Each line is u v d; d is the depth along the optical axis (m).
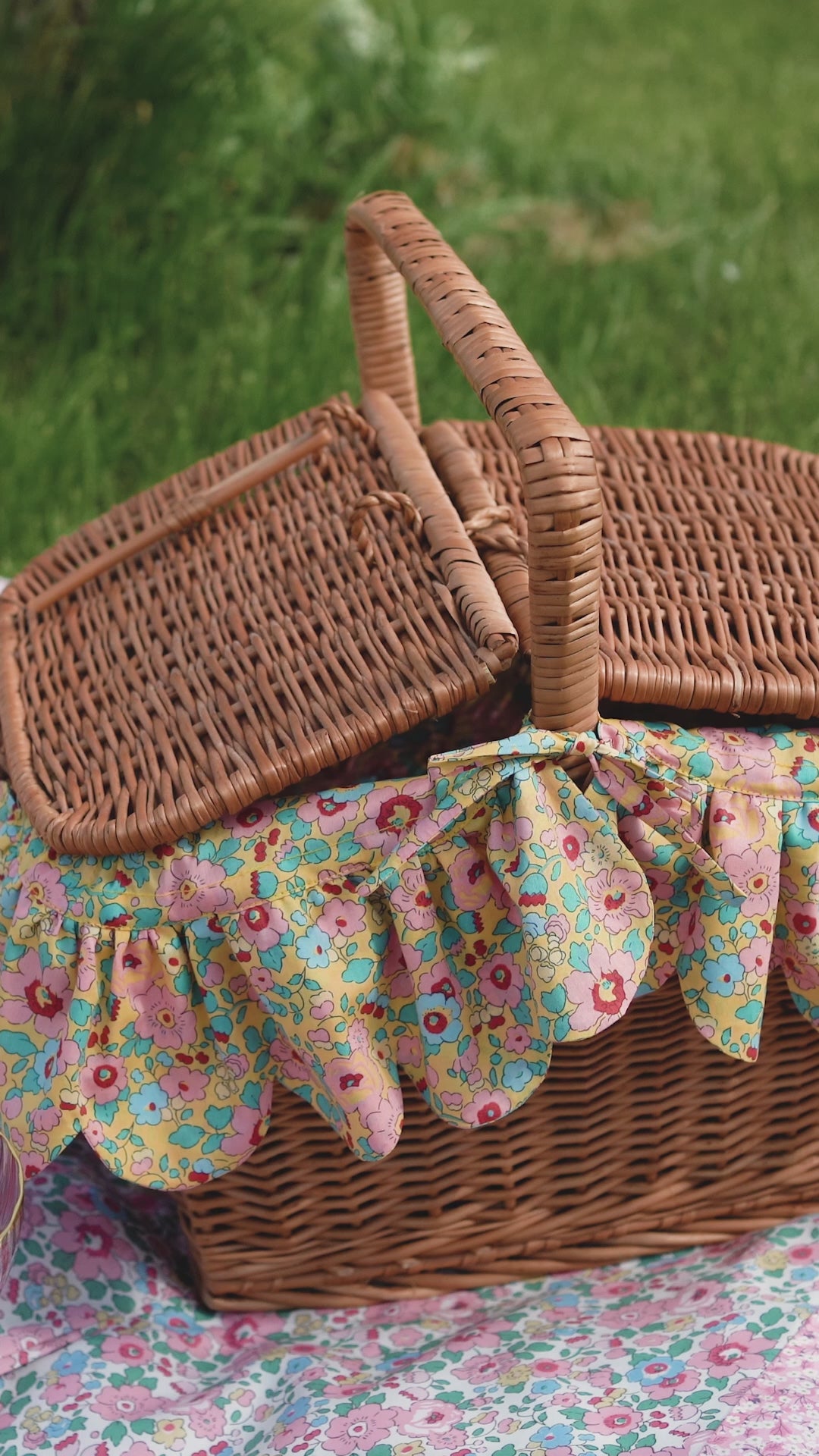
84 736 1.00
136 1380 1.00
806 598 1.02
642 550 1.07
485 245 2.64
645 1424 0.89
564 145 2.95
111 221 2.33
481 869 0.89
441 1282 1.08
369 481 1.10
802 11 3.84
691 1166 1.08
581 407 2.14
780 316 2.32
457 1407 0.93
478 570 0.96
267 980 0.89
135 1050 0.93
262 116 2.56
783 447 1.23
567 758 0.87
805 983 0.97
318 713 0.91
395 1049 0.94
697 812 0.89
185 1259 1.13
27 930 0.93
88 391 2.14
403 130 2.73
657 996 0.99
